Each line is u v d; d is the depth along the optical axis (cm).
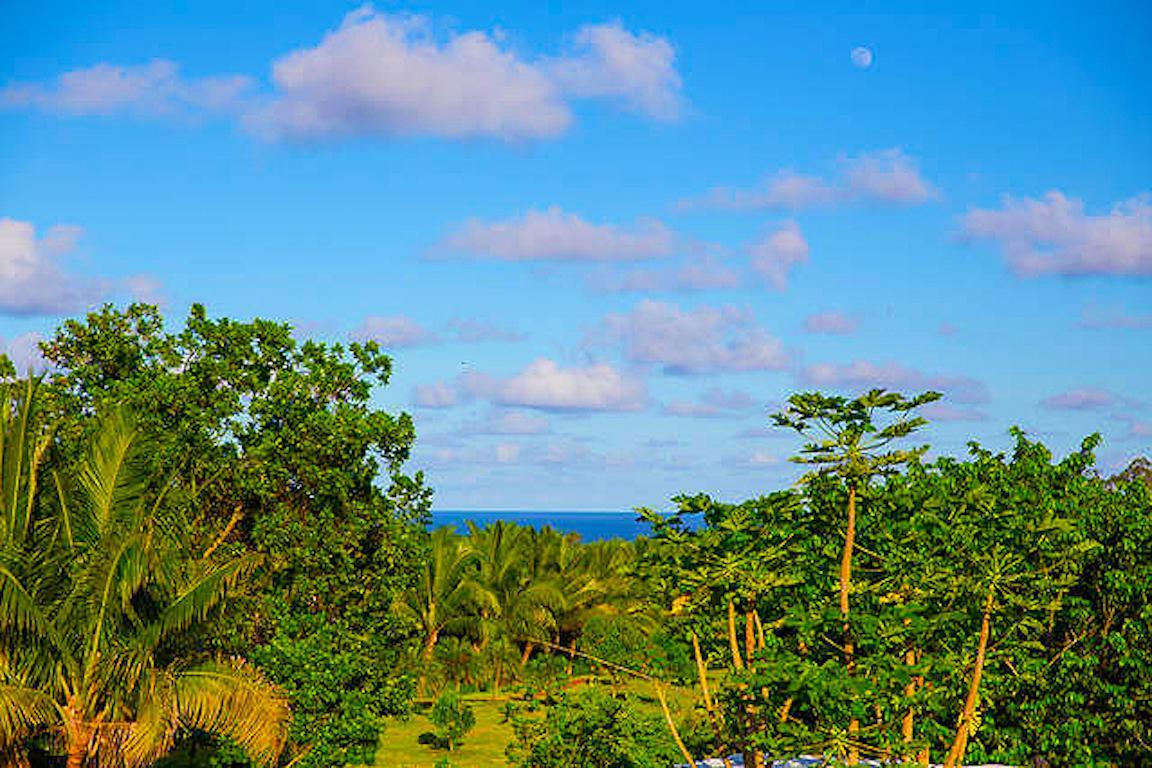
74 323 2869
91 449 1956
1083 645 1858
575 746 1680
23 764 1878
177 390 2656
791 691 1374
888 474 1541
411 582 2750
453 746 3061
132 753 1848
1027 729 1795
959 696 1590
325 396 2805
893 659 1402
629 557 5134
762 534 1584
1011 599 1516
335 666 2333
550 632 4694
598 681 1939
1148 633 1761
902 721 1541
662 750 1605
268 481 2642
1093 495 1959
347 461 2672
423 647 4097
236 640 2356
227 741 2202
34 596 1825
